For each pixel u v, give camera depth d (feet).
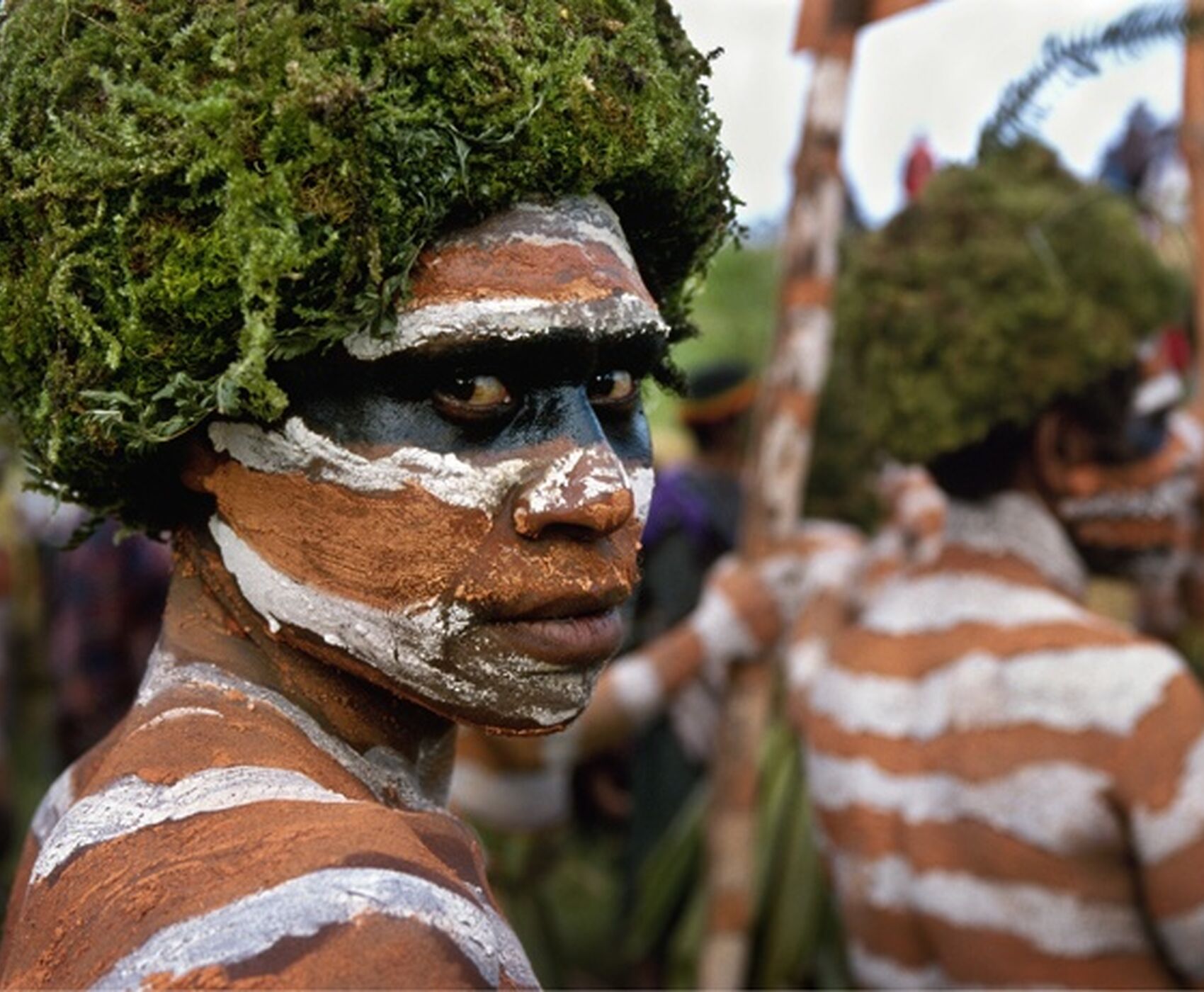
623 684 8.50
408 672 3.49
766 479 7.93
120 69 3.38
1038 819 6.18
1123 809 6.05
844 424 11.49
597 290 3.40
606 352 3.45
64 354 3.52
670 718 11.79
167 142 3.27
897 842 6.70
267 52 3.25
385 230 3.27
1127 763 6.01
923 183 7.31
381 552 3.42
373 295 3.26
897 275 6.84
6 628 14.55
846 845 7.00
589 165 3.43
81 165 3.32
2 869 13.66
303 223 3.25
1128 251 6.70
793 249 7.34
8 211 3.53
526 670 3.44
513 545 3.40
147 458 3.65
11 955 3.18
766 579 8.21
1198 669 9.21
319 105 3.20
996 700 6.38
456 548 3.40
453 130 3.31
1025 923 6.23
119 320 3.39
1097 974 6.16
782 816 9.50
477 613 3.42
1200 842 5.91
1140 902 6.15
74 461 3.74
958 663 6.57
